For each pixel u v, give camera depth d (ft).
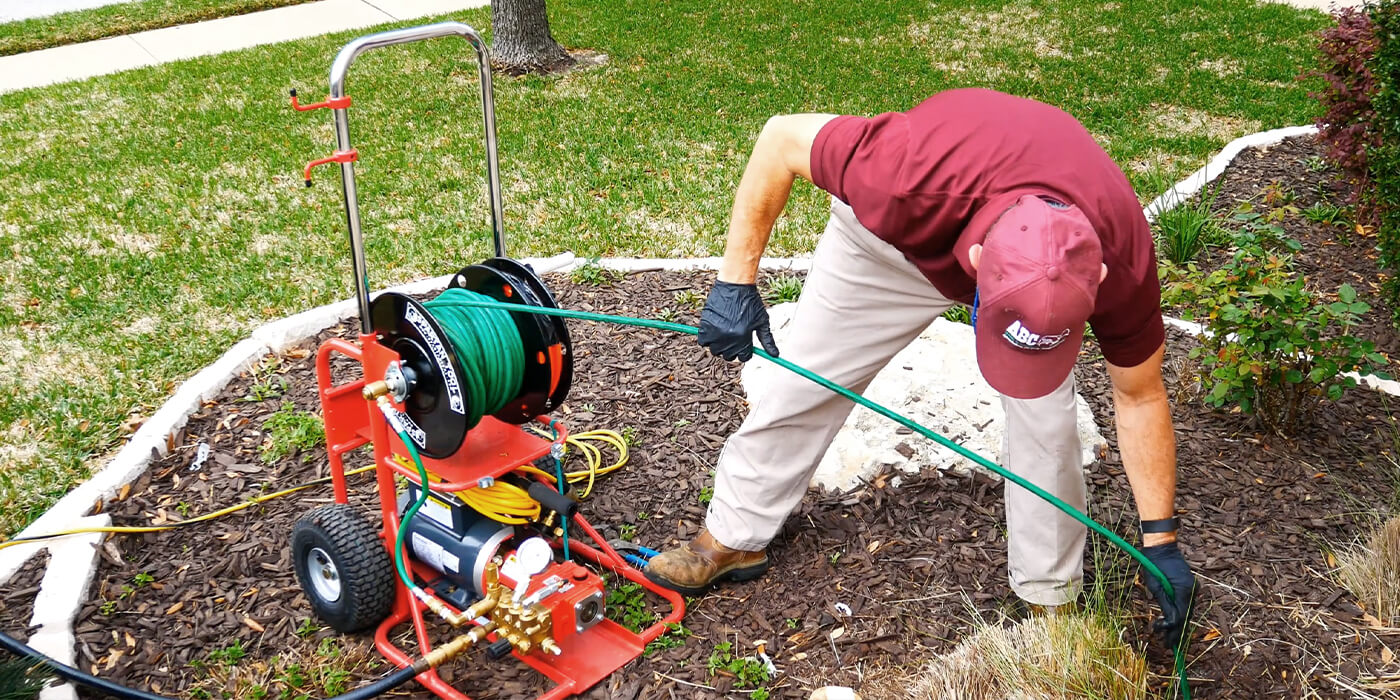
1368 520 12.16
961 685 9.71
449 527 10.46
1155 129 27.32
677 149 25.67
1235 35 36.09
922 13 39.55
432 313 9.62
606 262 19.47
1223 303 13.75
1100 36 36.19
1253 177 23.50
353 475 13.80
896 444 13.38
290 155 25.72
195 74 33.22
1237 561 11.58
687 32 37.35
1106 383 15.43
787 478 10.91
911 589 11.43
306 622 11.10
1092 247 6.87
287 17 40.91
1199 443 13.82
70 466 13.93
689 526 12.62
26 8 43.73
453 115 28.68
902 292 9.70
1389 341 16.76
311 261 19.85
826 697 9.71
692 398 15.29
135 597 11.59
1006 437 10.23
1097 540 11.93
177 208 22.54
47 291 18.71
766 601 11.28
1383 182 17.03
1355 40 20.74
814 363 10.23
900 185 8.01
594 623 9.97
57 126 28.45
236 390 15.71
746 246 9.44
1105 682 9.53
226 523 12.86
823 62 33.55
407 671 9.23
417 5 42.34
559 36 36.65
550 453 10.87
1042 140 7.70
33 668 9.68
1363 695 9.64
